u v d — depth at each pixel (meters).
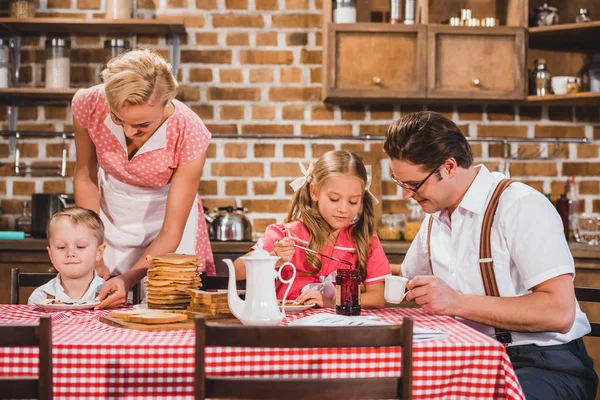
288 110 3.65
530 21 3.65
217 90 3.63
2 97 3.53
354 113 3.67
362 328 1.28
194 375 1.28
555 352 1.76
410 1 3.52
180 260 1.93
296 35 3.64
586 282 3.19
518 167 3.72
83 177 2.47
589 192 3.73
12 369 1.40
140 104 1.96
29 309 1.94
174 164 2.39
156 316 1.67
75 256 2.13
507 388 1.41
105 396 1.38
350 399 1.29
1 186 3.61
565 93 3.49
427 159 1.79
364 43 3.42
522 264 1.75
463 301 1.67
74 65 3.62
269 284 1.63
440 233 1.97
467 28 3.43
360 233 2.15
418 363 1.41
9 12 3.57
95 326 1.65
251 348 1.39
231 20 3.63
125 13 3.48
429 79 3.41
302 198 2.20
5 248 3.19
